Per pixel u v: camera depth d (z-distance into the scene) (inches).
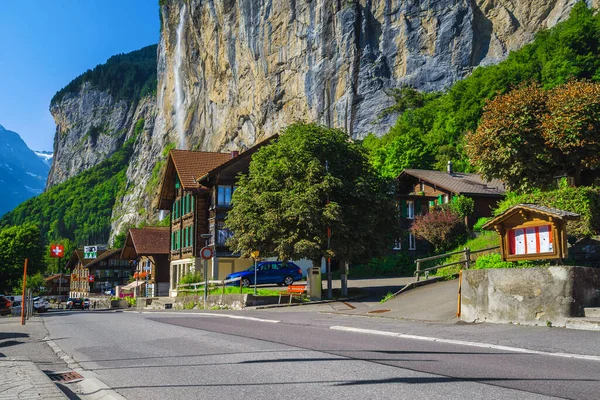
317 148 1141.7
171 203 2253.9
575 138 844.0
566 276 474.6
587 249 727.1
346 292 1122.0
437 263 1438.2
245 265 1835.6
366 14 4611.2
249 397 273.7
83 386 323.3
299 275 1521.9
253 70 5634.8
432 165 3014.3
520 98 914.1
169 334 588.4
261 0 5438.0
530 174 920.3
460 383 286.4
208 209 1913.1
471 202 1745.8
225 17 6048.2
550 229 550.0
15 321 1026.1
